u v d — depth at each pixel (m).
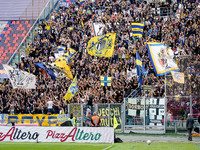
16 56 136.12
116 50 106.69
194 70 75.12
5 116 86.81
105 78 92.50
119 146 57.69
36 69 109.62
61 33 120.31
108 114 78.00
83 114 78.62
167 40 102.94
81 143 63.34
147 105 76.44
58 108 92.00
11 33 147.50
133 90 91.25
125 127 77.69
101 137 63.28
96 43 93.12
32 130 66.50
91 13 124.00
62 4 131.62
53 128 65.81
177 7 118.62
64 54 100.94
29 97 102.62
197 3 113.19
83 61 107.31
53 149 55.62
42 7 154.12
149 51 79.94
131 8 117.12
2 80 123.38
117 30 112.62
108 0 125.38
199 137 70.31
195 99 74.50
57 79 103.19
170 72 77.25
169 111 75.12
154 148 54.22
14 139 67.06
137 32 96.81
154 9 118.25
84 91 96.12
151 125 75.88
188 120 64.25
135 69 97.38
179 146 56.56
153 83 95.19
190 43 101.56
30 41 139.38
